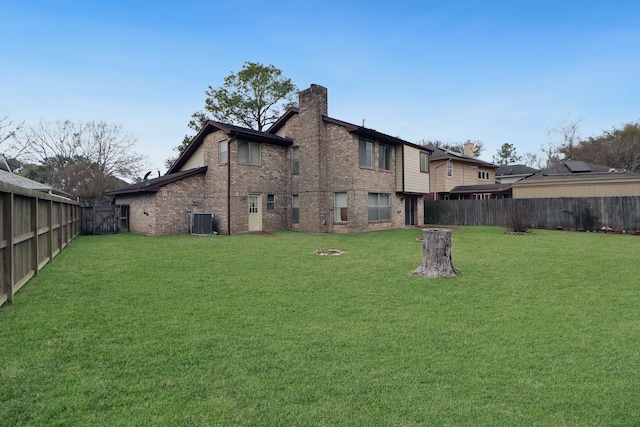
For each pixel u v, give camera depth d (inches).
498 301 216.5
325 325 174.6
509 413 103.2
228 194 668.1
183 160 819.4
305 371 127.4
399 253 410.3
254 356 139.3
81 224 686.5
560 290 241.4
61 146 1201.4
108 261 351.6
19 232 235.9
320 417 100.8
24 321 173.5
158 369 127.5
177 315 187.3
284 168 757.3
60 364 129.7
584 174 932.6
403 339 157.2
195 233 678.5
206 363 132.8
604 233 665.0
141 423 96.7
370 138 719.1
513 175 1422.2
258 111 1202.0
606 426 97.7
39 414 99.7
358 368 130.1
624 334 162.1
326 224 698.2
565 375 125.0
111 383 117.2
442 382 120.5
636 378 122.6
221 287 248.5
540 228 772.6
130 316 184.4
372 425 97.6
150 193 684.1
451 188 1167.6
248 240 552.4
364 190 700.7
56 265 326.6
